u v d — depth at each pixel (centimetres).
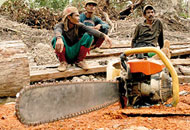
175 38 1086
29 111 151
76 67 504
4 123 255
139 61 237
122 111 231
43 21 1143
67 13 400
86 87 207
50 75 459
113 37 1076
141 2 1571
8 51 355
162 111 227
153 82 236
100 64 563
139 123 199
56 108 175
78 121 228
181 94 391
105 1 1528
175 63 602
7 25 911
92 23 567
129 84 241
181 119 213
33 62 572
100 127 196
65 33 427
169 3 1598
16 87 358
